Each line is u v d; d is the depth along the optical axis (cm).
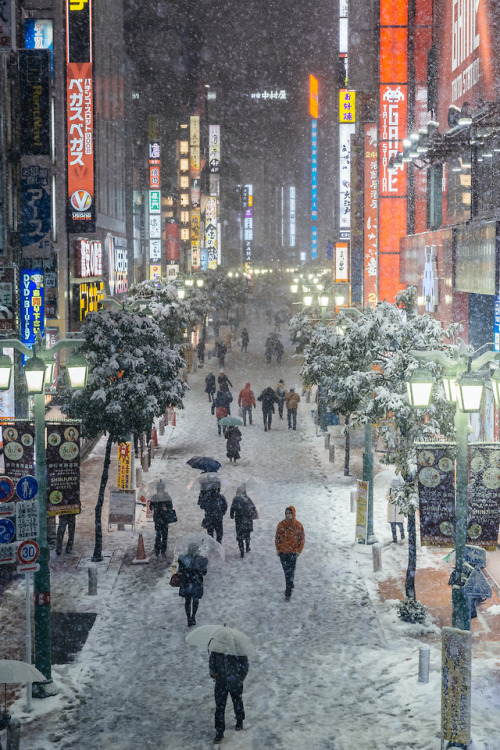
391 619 1510
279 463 2833
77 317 3475
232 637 1083
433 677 1270
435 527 1348
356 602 1602
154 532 2084
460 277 2367
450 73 2800
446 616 1521
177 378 1997
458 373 1138
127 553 1911
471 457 1335
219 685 1099
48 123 2614
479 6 2394
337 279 4706
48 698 1229
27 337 2583
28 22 3173
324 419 3331
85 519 2188
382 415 1609
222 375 3366
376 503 2350
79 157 3309
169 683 1275
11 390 2316
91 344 1828
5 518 1228
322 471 2717
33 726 1148
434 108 3159
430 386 1154
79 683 1276
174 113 8919
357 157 4372
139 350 1852
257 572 1775
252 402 3566
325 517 2200
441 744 1066
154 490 1952
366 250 3731
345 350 1731
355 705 1195
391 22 3444
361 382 1639
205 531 2086
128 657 1366
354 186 4391
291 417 3606
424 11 3366
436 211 2994
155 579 1734
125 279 5478
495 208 2238
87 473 2700
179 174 8538
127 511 2066
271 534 2055
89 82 3291
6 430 1579
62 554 1900
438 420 1572
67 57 3266
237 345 6700
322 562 1842
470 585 1098
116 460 2903
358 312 2298
